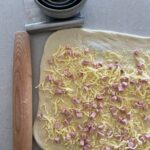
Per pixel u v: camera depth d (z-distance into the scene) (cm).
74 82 69
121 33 70
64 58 70
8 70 72
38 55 71
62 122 68
